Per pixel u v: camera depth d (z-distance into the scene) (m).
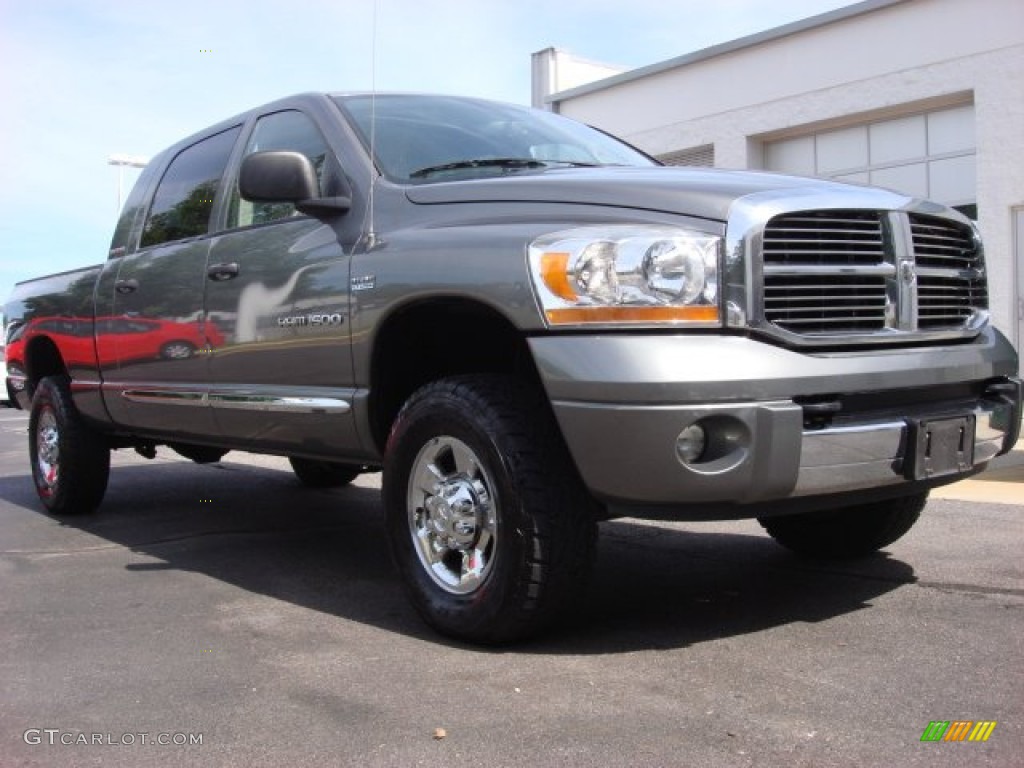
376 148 4.15
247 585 4.53
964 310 3.83
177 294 4.94
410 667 3.27
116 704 3.04
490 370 3.91
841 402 3.18
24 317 6.73
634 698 2.94
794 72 13.70
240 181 4.04
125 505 6.93
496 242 3.32
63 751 2.70
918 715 2.77
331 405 3.97
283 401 4.21
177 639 3.69
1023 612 3.74
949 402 3.59
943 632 3.52
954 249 3.81
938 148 12.55
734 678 3.09
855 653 3.31
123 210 5.93
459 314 3.64
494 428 3.28
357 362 3.85
